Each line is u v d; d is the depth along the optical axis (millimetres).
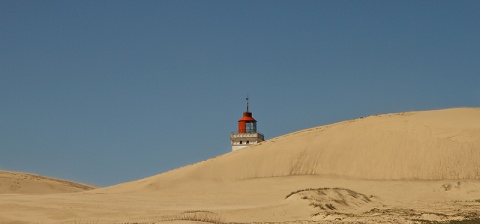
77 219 54344
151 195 77125
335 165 85250
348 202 66938
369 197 71250
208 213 57969
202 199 73500
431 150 82750
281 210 60844
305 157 88000
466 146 82000
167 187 86188
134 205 65438
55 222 52031
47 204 62438
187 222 48156
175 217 54594
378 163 83375
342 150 87250
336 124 98688
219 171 89812
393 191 75000
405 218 53656
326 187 77688
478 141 82375
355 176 82625
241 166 89562
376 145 86125
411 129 87562
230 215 58094
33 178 119062
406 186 76812
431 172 79812
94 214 57125
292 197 66000
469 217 53781
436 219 53375
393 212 59250
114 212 58500
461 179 77625
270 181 83688
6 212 56781
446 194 73312
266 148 93125
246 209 60969
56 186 114812
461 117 90812
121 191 87500
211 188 83812
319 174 84625
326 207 62469
